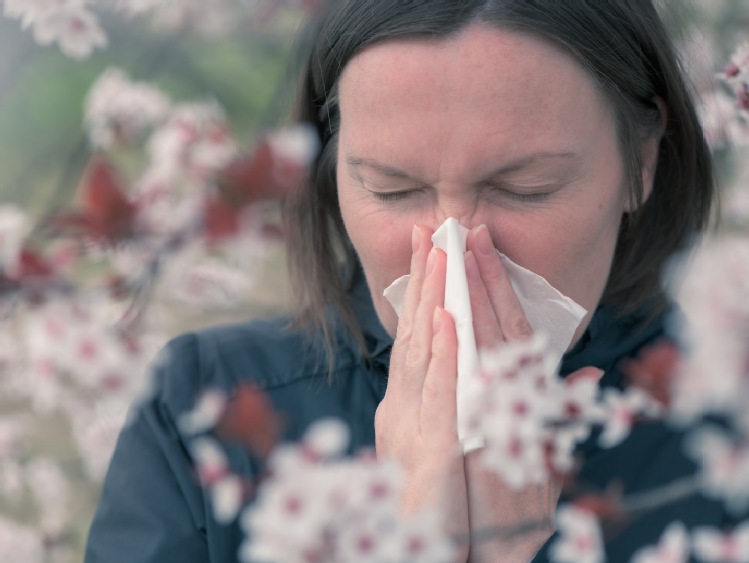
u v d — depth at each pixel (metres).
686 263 1.54
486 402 1.14
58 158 2.84
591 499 1.23
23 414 2.34
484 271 1.28
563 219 1.27
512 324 1.28
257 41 2.94
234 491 1.24
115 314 1.24
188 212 0.97
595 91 1.25
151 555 1.45
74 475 2.52
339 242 1.59
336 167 1.52
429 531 1.06
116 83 1.75
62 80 3.43
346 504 1.02
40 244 1.08
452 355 1.28
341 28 1.28
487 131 1.19
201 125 1.10
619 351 1.52
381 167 1.25
